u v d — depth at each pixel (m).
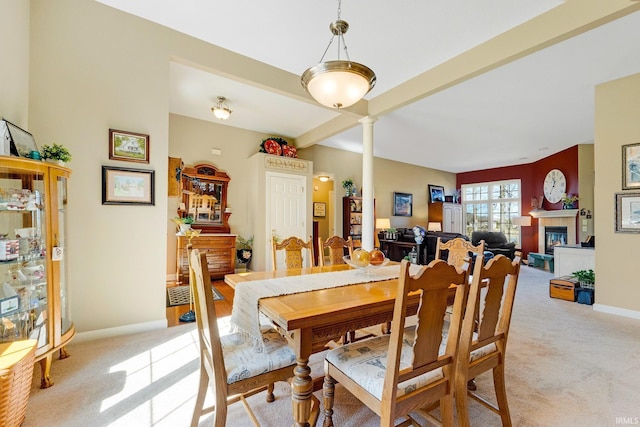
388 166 8.39
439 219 9.07
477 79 3.48
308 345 1.29
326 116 5.04
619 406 1.70
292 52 3.14
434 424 1.41
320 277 2.02
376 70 3.41
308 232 5.93
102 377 1.93
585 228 6.50
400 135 5.88
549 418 1.60
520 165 8.55
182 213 4.99
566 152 6.94
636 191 3.30
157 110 2.78
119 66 2.61
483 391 1.86
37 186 1.82
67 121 2.39
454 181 10.18
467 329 1.30
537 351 2.42
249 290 1.66
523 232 8.32
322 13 2.51
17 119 2.12
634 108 3.33
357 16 2.52
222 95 4.19
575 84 3.61
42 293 1.82
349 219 7.16
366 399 1.20
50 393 1.75
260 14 2.56
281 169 5.62
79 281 2.42
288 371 1.41
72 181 2.40
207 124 5.32
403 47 2.96
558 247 5.29
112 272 2.56
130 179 2.64
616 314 3.41
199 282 1.31
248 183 5.75
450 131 5.57
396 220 8.59
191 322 2.94
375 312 1.46
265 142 5.60
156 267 2.78
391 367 1.08
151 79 2.74
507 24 2.58
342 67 1.91
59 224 1.96
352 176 7.54
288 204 5.69
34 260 1.81
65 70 2.40
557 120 4.91
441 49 2.99
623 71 3.29
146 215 2.73
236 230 5.61
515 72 3.32
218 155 5.43
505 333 1.49
